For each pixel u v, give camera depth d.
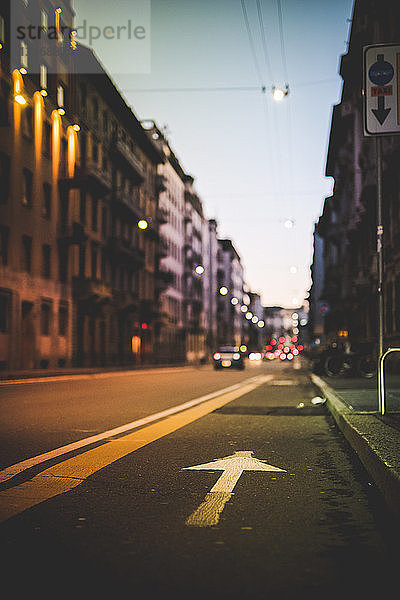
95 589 3.22
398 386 18.25
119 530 4.30
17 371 30.28
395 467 5.10
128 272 55.09
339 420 9.85
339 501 5.21
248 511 4.86
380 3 28.95
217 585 3.28
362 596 3.15
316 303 91.44
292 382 25.16
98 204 45.41
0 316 30.81
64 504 5.02
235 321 145.75
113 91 45.66
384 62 8.41
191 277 87.44
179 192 80.62
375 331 35.12
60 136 38.09
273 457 7.36
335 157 56.62
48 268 36.59
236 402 15.00
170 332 74.00
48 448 7.75
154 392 18.42
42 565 3.57
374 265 33.75
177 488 5.65
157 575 3.43
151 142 59.12
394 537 4.19
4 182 31.25
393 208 29.06
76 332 40.69
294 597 3.13
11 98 31.52
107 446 7.99
